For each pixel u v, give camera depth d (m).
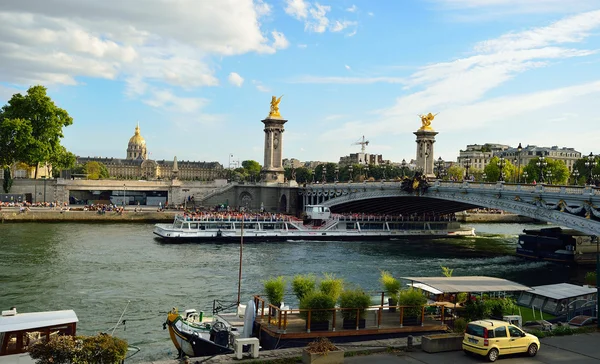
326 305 31.25
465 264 83.00
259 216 109.56
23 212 123.75
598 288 32.88
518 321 33.84
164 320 46.16
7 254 76.12
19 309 48.19
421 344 28.33
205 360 25.56
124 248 86.81
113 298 53.34
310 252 91.19
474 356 27.03
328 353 24.84
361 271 73.38
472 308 33.75
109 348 21.75
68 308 49.22
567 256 84.88
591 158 78.56
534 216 74.81
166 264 73.38
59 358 21.22
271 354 26.84
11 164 143.75
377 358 26.50
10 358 27.98
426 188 100.75
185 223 102.31
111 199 182.50
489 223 179.00
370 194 118.06
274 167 164.00
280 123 164.38
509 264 84.44
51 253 78.12
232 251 88.69
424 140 158.75
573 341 30.05
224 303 52.38
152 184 162.62
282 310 31.53
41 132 139.62
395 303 36.31
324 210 118.12
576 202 67.50
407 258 87.94
